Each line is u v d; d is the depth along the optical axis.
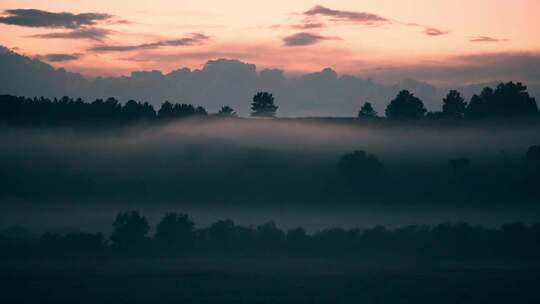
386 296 94.69
